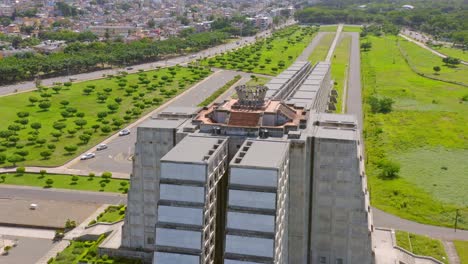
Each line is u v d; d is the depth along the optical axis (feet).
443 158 611.06
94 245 410.52
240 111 375.25
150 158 382.63
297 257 366.43
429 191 516.73
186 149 331.98
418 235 427.33
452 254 404.98
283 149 332.19
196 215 309.22
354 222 354.95
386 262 377.71
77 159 615.98
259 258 303.89
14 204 492.13
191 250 312.50
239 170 303.48
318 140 349.61
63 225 451.12
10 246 417.69
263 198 301.43
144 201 390.83
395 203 489.67
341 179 350.84
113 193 518.78
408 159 607.78
